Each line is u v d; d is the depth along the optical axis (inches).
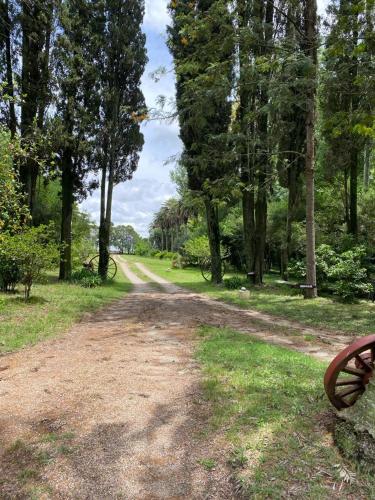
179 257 1865.2
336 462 121.1
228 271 1386.6
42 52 695.1
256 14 645.9
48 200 1106.1
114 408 168.7
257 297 628.7
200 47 582.9
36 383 201.0
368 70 359.9
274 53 540.4
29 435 146.3
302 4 594.9
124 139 887.1
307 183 599.8
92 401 176.7
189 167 822.5
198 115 579.8
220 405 165.5
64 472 123.9
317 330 362.3
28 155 351.9
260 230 807.1
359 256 607.8
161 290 810.2
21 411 166.9
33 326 343.0
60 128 714.8
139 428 150.6
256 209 808.3
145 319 410.9
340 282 576.4
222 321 401.1
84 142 791.7
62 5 722.8
